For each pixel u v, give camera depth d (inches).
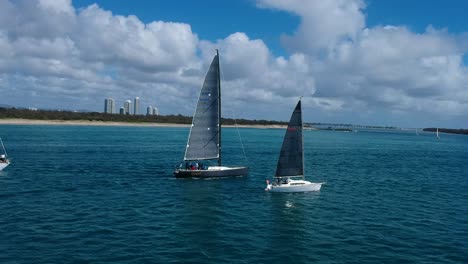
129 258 886.4
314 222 1230.3
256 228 1151.0
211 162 2903.5
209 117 2071.9
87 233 1054.4
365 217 1306.6
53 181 1841.8
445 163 3307.1
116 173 2153.1
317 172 2443.4
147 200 1489.9
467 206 1518.2
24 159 2637.8
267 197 1598.2
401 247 1007.6
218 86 2073.1
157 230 1103.6
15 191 1584.6
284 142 1700.3
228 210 1366.9
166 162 2719.0
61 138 4707.2
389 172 2539.4
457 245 1031.6
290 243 1021.8
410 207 1477.6
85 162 2588.6
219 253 935.0
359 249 986.7
